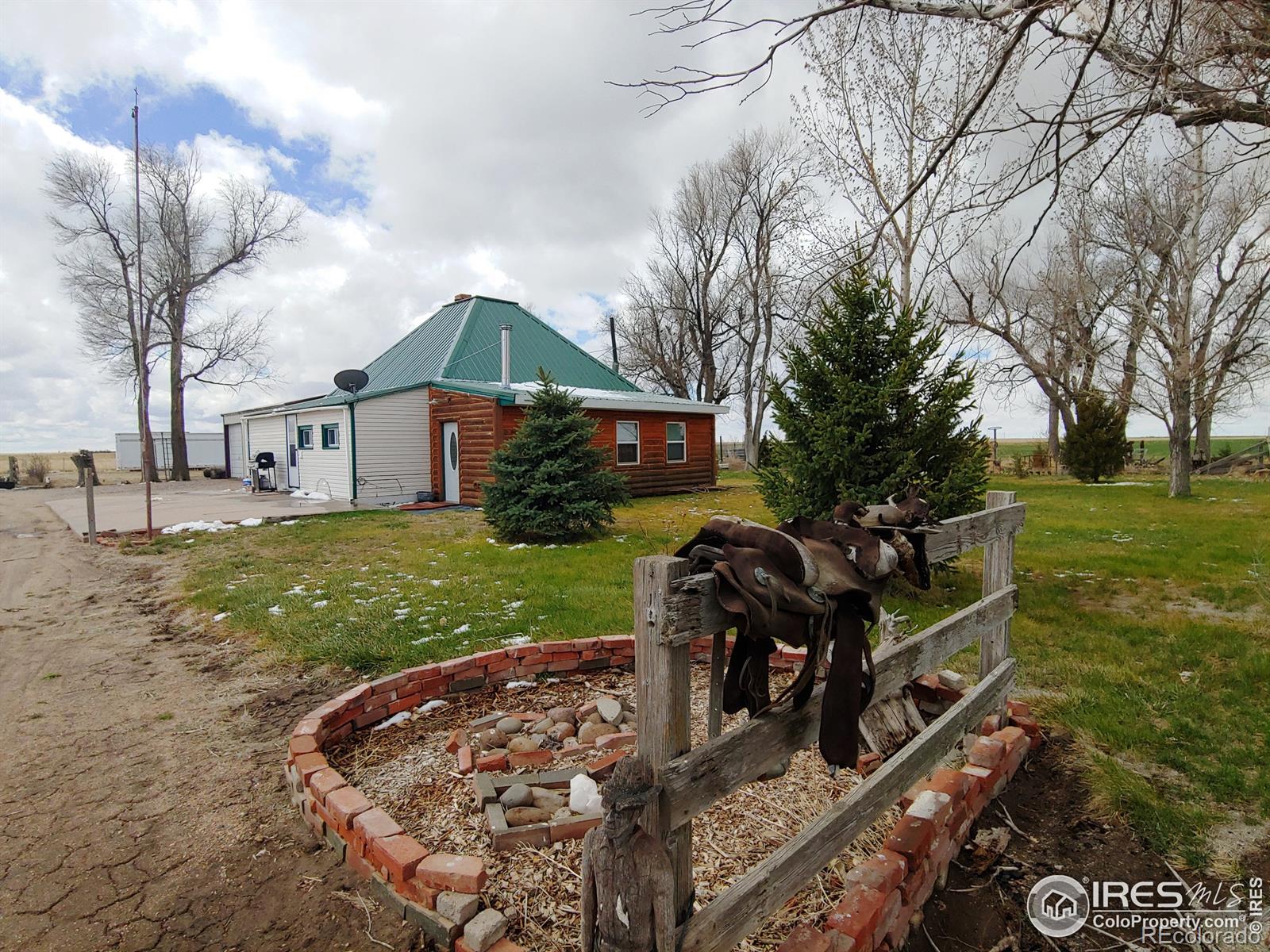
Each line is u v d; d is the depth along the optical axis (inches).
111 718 163.9
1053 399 916.6
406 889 91.8
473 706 161.6
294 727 156.9
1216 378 644.1
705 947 64.8
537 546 403.9
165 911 94.3
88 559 389.4
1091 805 121.6
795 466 263.7
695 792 64.2
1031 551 369.1
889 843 93.7
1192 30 128.2
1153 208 525.0
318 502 639.8
